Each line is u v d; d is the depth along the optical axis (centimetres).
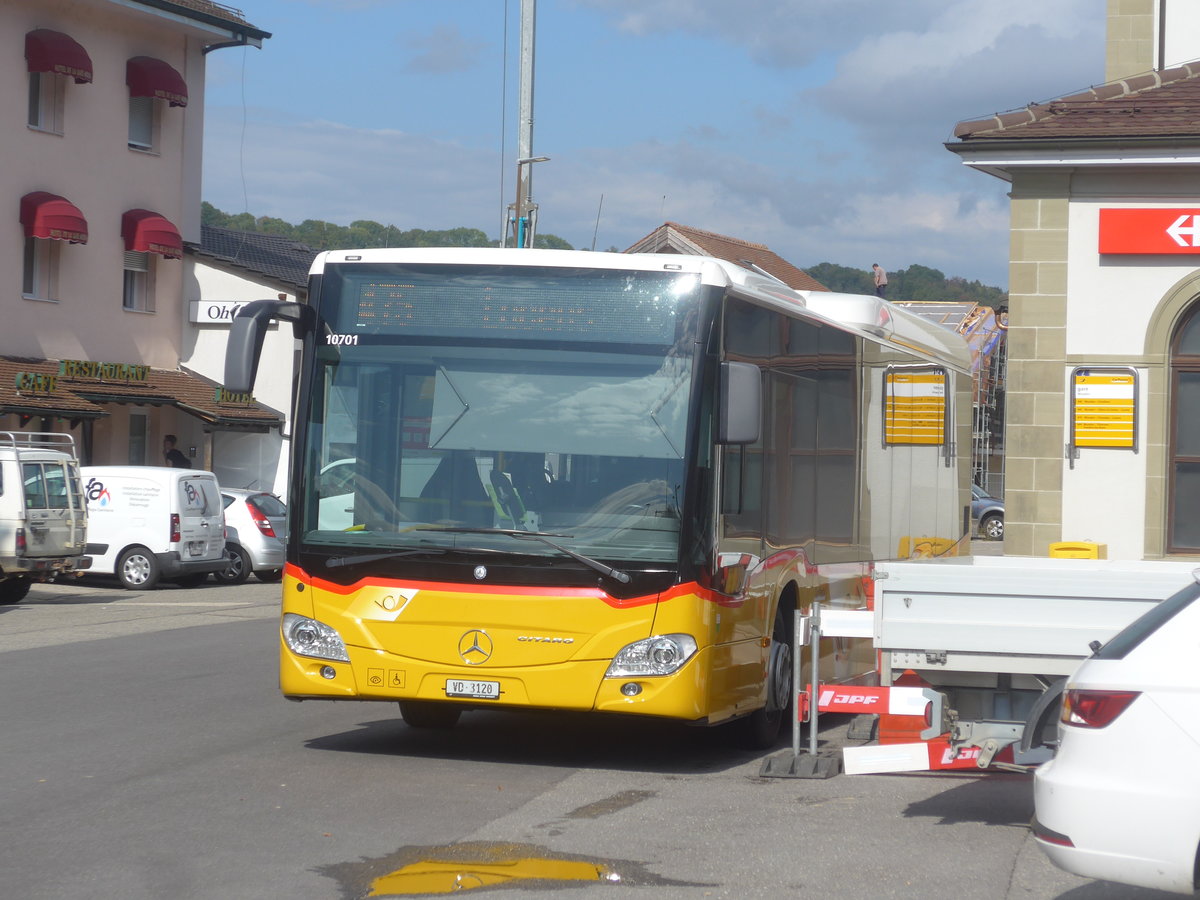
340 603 962
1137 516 1639
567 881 685
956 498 1723
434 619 945
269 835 769
